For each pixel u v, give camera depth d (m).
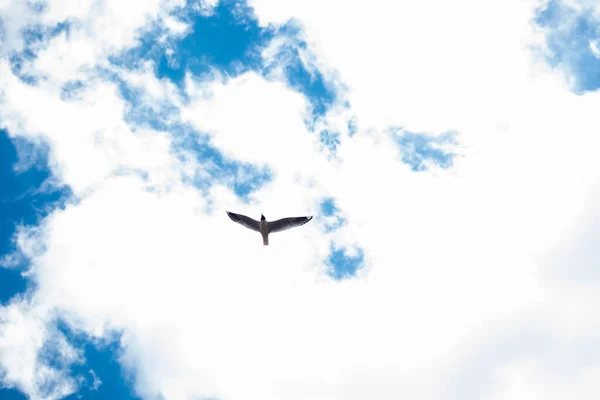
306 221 21.92
